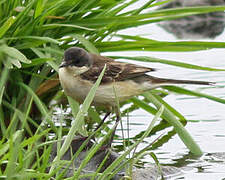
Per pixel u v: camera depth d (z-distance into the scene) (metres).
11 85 11.44
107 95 10.61
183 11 11.66
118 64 10.83
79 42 12.31
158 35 19.95
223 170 9.82
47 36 11.62
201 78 16.08
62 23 11.49
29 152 7.74
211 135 12.12
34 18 10.94
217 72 16.67
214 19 21.53
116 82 10.66
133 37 12.92
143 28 20.33
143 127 12.74
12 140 6.94
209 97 12.61
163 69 16.92
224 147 11.33
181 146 11.53
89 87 10.42
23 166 7.39
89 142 10.34
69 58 10.45
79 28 11.75
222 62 17.28
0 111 10.73
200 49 12.34
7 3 11.26
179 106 14.45
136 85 10.94
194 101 14.95
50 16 11.06
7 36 11.05
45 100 12.38
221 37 20.12
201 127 12.71
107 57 11.29
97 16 11.88
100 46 12.15
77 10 11.77
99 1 11.77
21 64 10.97
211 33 20.69
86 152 9.92
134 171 9.45
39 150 9.98
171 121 11.55
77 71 10.41
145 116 13.67
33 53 11.64
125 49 12.20
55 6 10.94
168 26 21.08
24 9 10.66
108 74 10.55
